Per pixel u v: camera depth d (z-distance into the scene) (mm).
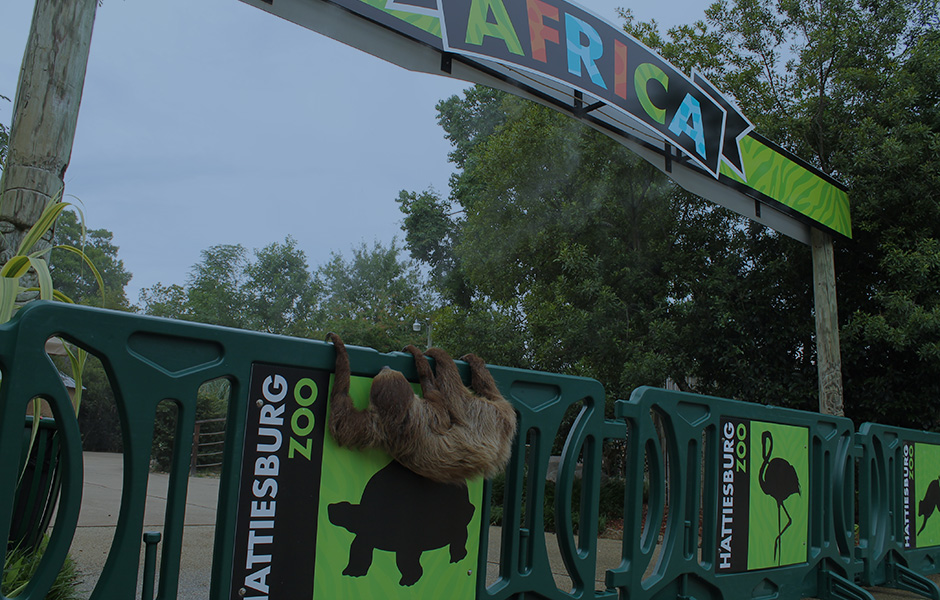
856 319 9180
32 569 2984
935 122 9695
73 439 2090
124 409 2197
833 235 8906
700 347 10164
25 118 3781
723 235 11188
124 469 2217
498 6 5500
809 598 5266
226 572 2365
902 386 9617
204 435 16594
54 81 3842
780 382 10109
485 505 3166
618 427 3836
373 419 2668
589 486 3670
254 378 2502
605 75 6258
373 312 25859
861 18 10586
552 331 10672
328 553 2629
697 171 7344
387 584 2791
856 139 9500
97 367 21641
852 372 10086
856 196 9633
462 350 11766
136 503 2213
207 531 6645
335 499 2664
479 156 13992
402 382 2713
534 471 3404
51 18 3873
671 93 6875
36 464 3469
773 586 4742
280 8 4516
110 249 45938
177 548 2303
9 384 1979
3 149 9273
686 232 11195
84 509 7367
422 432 2682
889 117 9664
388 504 2816
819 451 5332
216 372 2406
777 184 8055
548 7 5879
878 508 6145
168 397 2307
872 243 9820
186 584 4621
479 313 11766
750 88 10969
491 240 12484
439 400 2828
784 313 10336
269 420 2525
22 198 3699
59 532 2055
